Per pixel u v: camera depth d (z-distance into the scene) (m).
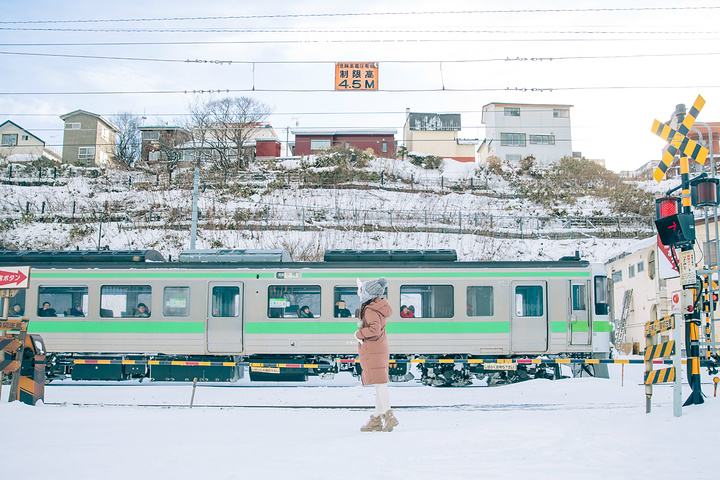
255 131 49.41
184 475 4.91
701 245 22.59
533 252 33.12
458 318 15.16
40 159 45.12
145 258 15.93
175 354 15.31
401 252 15.81
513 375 15.62
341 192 39.31
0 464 5.30
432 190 40.62
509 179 43.19
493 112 52.81
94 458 5.54
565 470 4.99
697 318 8.41
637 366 18.77
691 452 5.51
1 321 9.85
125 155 50.47
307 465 5.22
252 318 15.22
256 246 32.44
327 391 13.25
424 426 8.02
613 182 41.62
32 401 9.91
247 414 9.38
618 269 28.83
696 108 10.52
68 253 15.94
